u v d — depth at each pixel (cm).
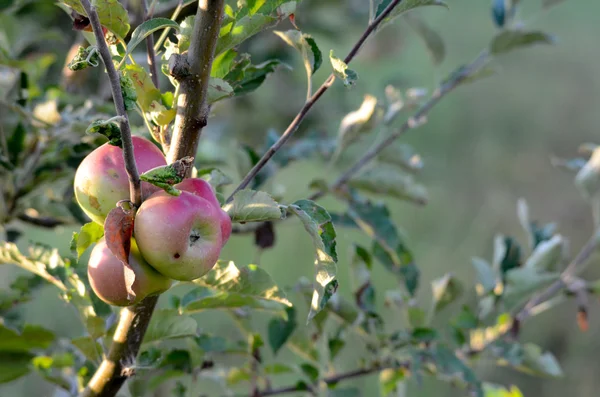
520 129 787
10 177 190
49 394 400
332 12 379
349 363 398
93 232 143
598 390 549
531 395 539
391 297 207
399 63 616
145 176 135
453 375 189
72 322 458
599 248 225
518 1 227
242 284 154
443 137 777
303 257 614
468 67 224
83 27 144
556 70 826
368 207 205
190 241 138
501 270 217
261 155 215
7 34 240
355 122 201
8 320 178
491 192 730
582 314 218
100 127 136
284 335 197
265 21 147
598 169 230
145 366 155
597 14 845
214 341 187
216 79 144
